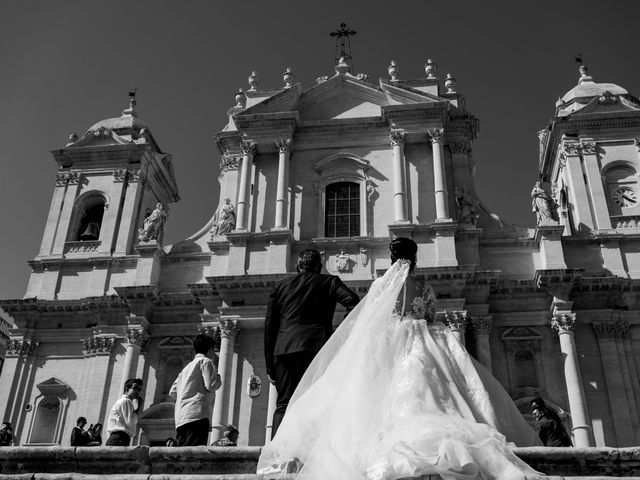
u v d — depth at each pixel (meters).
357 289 29.72
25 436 30.44
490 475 4.97
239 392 28.83
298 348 7.55
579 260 30.58
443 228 30.48
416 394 5.62
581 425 26.02
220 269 31.92
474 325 29.02
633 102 34.53
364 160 33.56
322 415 6.03
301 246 31.91
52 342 32.38
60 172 37.00
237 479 6.09
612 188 32.78
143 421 29.45
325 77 37.12
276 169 34.03
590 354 28.52
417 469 4.90
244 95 37.28
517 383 28.55
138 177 36.47
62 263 34.03
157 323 31.69
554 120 34.25
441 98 33.31
